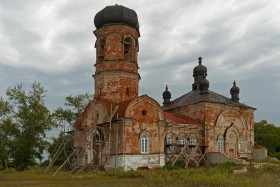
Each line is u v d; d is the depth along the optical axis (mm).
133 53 55625
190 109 60875
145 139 49500
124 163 47062
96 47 56688
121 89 53188
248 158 61656
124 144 47594
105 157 49625
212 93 64688
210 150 57219
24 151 60281
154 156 49594
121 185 30281
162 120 50938
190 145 54469
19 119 61969
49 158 66812
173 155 52344
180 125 55219
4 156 60188
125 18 54656
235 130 60781
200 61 69250
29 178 41156
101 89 54344
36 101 63344
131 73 54281
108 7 55375
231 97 67000
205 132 57469
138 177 38969
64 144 59750
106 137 50750
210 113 58781
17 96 62688
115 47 54312
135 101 49344
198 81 68312
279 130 89062
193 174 38000
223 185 29922
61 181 36750
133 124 48688
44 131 63375
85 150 53406
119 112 49125
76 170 50469
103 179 37906
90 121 54250
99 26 55969
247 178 33594
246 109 63312
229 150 59625
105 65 54125
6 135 60906
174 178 35250
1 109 61562
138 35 57500
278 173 39031
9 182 36594
